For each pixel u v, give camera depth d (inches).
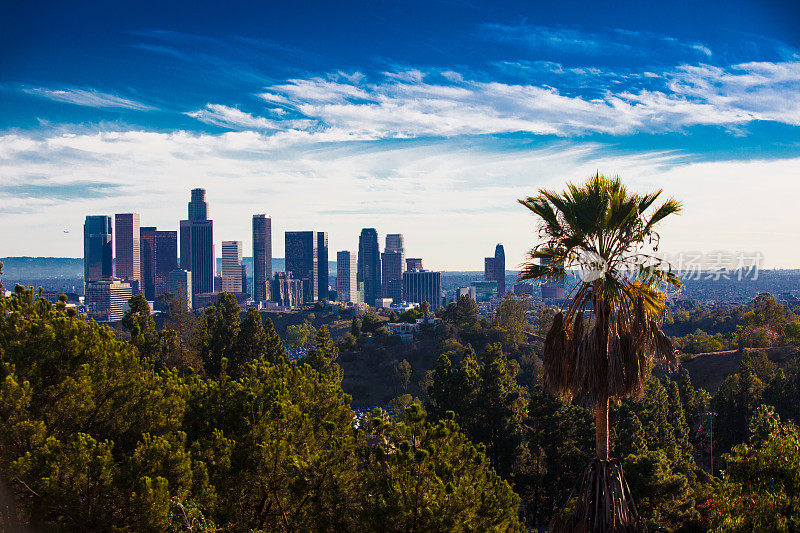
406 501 648.4
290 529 736.3
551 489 1918.1
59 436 705.0
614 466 543.2
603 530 523.2
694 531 1412.4
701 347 5098.4
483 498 691.4
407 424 757.3
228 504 733.3
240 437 791.1
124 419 760.3
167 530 612.7
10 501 610.2
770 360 4136.3
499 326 6141.7
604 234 542.6
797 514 634.2
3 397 640.4
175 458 657.0
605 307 535.2
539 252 562.9
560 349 559.2
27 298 831.1
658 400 2308.1
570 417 1943.9
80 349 746.2
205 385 892.6
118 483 622.2
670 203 537.6
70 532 617.3
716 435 2977.4
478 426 2046.0
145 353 2687.0
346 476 727.1
